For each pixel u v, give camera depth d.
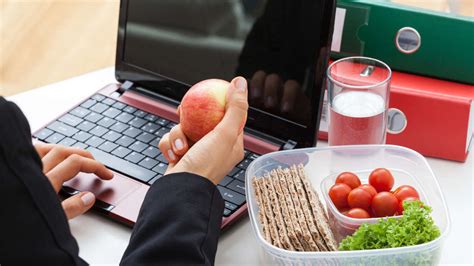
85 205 0.99
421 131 1.11
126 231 0.99
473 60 1.10
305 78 1.06
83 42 1.85
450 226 0.88
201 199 0.84
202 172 0.87
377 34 1.15
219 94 0.92
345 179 0.99
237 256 0.96
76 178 1.05
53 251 0.67
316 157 1.05
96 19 1.93
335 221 0.95
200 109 0.90
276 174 1.00
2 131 0.65
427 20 1.10
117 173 1.07
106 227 1.00
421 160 1.00
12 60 1.82
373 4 1.13
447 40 1.10
